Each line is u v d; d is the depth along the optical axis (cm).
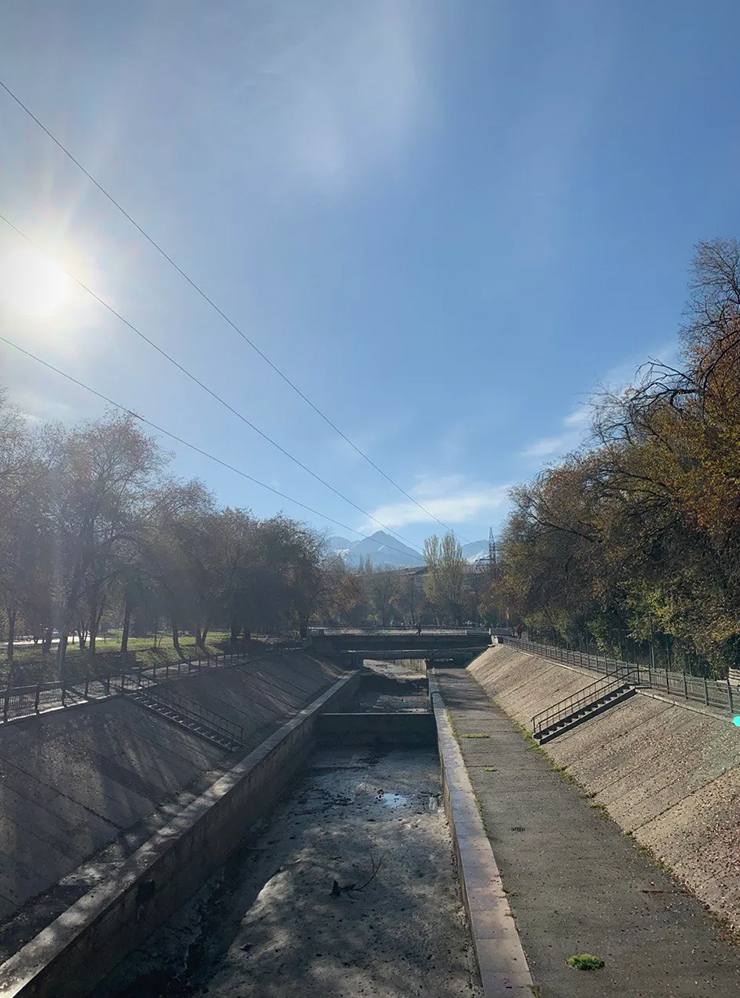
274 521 9281
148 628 10488
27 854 2073
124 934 1984
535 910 1788
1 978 1515
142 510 5144
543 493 5038
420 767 4894
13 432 4131
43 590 4466
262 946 2120
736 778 2164
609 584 3653
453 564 13925
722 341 2323
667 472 2648
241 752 3875
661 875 1972
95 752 2939
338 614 14375
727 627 2742
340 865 2808
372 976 1878
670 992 1379
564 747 3650
